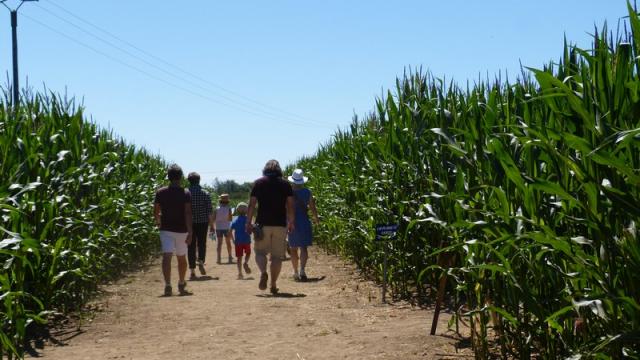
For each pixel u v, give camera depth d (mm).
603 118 3439
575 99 3346
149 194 19312
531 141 3744
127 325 7961
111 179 12773
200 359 6254
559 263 4289
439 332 6883
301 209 12453
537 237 3740
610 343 3578
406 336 6746
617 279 3586
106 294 10680
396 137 9312
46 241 7645
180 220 10867
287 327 7656
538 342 5352
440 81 8133
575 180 3965
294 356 6254
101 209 11062
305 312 8641
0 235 6012
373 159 10711
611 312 3637
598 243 3592
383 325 7527
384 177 9844
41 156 7770
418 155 8336
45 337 7309
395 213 9508
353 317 8133
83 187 9758
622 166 3043
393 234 9008
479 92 7582
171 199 10836
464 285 5809
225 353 6473
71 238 8633
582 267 3650
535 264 4453
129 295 10680
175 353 6516
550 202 4391
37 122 9633
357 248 12938
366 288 10555
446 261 7414
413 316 8016
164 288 11695
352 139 13930
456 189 5586
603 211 3516
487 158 5156
